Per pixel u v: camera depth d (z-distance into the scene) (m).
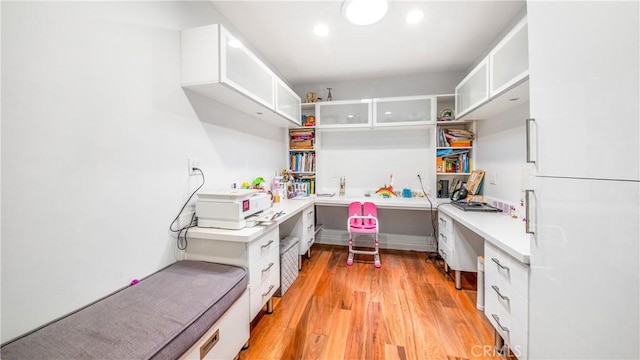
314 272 2.46
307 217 2.66
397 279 2.30
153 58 1.32
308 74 3.05
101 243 1.07
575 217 0.82
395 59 2.63
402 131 3.21
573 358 0.83
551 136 0.92
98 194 1.06
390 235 3.27
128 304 1.00
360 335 1.52
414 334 1.53
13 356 0.73
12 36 0.80
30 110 0.85
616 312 0.68
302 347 1.42
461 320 1.67
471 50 2.43
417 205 2.59
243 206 1.52
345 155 3.39
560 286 0.89
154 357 0.76
